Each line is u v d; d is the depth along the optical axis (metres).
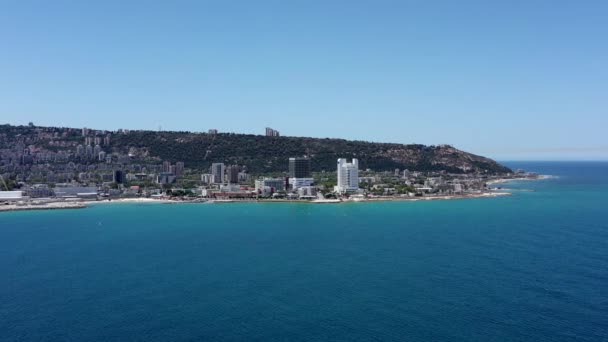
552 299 140.62
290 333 120.69
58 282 163.75
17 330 123.31
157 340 117.31
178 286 158.25
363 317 129.88
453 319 127.38
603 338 115.19
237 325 125.69
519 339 115.38
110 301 143.88
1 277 170.38
